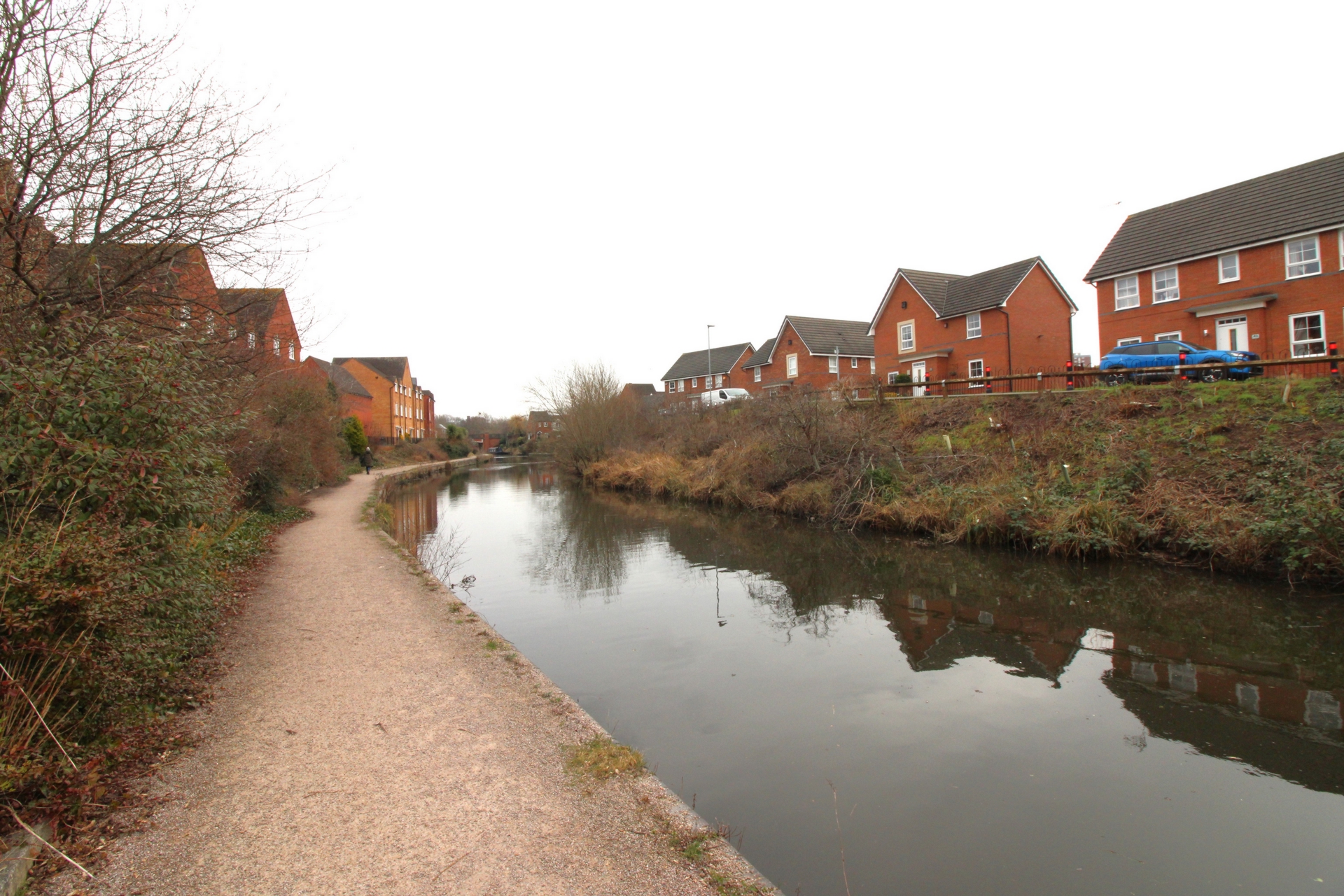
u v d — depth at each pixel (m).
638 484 27.22
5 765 3.20
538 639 8.59
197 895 2.93
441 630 7.04
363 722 4.75
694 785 5.02
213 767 4.07
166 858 3.18
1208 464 12.38
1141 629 8.41
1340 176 19.05
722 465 22.20
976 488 14.47
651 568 12.85
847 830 4.47
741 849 4.25
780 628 8.91
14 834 3.18
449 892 2.97
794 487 18.16
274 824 3.48
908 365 33.19
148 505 4.83
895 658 7.72
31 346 4.99
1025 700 6.54
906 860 4.16
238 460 12.94
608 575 12.27
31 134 5.93
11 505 4.36
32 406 4.40
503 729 4.65
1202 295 21.38
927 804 4.78
